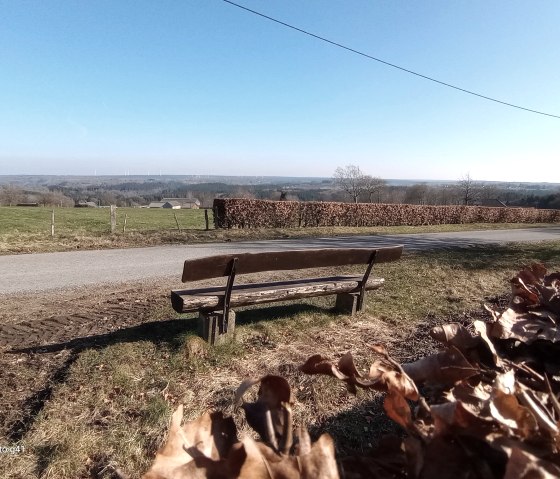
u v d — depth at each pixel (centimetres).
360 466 148
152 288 691
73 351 408
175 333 452
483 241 1631
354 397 333
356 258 520
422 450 135
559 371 219
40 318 511
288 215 1933
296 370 374
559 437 128
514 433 132
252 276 809
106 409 307
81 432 275
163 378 353
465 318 553
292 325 492
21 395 327
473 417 133
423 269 873
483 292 706
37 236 1268
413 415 183
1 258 945
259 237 1563
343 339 464
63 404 309
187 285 721
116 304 579
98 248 1151
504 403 138
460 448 131
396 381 159
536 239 1792
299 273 840
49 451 258
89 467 249
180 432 134
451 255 1126
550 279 329
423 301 632
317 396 329
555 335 229
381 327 511
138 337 440
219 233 1569
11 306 568
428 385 184
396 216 2398
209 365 382
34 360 388
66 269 840
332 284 520
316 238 1606
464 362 180
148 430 281
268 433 144
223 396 329
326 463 124
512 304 265
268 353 416
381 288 696
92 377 350
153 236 1390
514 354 230
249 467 116
